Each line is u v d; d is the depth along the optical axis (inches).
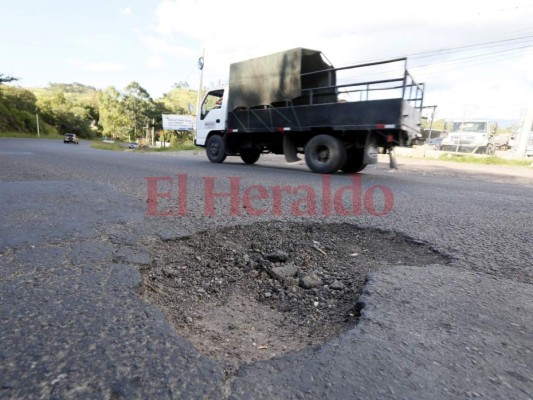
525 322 53.4
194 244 92.1
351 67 279.3
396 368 42.3
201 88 938.1
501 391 38.9
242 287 70.1
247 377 40.3
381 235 105.5
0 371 39.2
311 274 74.0
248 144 375.9
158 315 53.6
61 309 53.2
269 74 330.6
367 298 60.7
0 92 2148.1
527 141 738.8
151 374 40.0
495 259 82.7
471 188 232.7
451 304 58.8
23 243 83.0
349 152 316.2
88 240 87.8
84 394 36.4
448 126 785.6
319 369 41.9
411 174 345.7
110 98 2787.9
